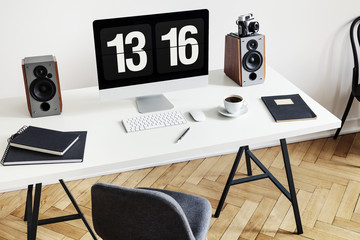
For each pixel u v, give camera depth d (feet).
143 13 8.49
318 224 7.85
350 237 7.55
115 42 6.44
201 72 7.07
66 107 6.91
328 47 9.82
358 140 10.49
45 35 8.17
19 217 8.14
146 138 6.06
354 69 9.66
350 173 9.27
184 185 8.98
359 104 10.55
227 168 9.52
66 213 8.20
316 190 8.75
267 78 7.82
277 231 7.72
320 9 9.35
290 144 10.37
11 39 8.03
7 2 7.72
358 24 9.78
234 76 7.62
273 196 8.58
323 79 10.18
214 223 7.91
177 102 7.02
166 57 6.79
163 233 4.53
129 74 6.70
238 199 8.51
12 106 6.95
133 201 4.33
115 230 4.77
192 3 8.64
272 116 6.53
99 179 9.23
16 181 5.23
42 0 7.86
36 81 6.39
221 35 9.07
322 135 10.55
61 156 5.57
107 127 6.34
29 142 5.69
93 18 8.25
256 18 9.09
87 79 8.78
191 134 6.13
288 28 9.38
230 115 6.44
